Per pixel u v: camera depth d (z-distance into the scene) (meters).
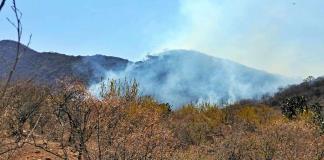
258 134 15.84
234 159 13.76
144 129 6.59
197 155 12.49
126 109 7.07
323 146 14.38
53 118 6.60
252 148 14.13
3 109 2.65
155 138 6.60
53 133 7.03
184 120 25.16
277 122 17.14
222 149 13.87
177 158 8.58
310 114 29.08
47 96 5.48
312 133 16.55
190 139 19.03
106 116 6.41
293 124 16.67
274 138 14.80
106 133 6.20
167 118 17.59
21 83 2.63
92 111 6.32
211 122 26.81
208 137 20.33
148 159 6.48
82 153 5.95
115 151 6.00
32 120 5.53
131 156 6.16
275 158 13.78
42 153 7.30
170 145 8.03
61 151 7.63
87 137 6.14
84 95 6.36
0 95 2.54
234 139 14.42
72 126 6.20
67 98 6.16
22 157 7.16
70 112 6.24
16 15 1.97
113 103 6.60
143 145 6.32
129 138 6.22
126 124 6.62
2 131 3.72
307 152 14.06
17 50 2.04
